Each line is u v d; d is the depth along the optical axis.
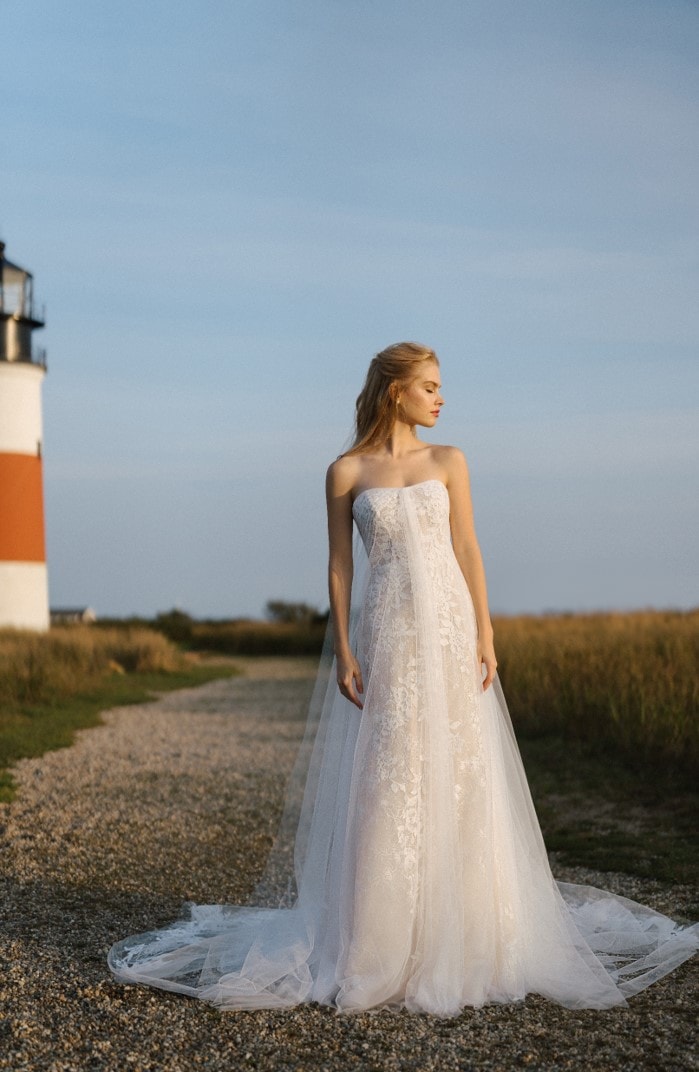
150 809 7.96
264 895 5.07
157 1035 3.49
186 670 26.23
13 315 32.03
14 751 11.02
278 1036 3.48
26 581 31.92
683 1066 3.17
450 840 3.88
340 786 4.16
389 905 3.82
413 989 3.76
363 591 4.24
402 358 4.37
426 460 4.38
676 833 6.85
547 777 9.13
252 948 4.05
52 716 14.79
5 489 31.70
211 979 3.96
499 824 4.10
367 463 4.41
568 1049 3.33
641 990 3.91
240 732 13.60
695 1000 3.78
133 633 28.14
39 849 6.50
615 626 18.62
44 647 20.84
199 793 8.74
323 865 4.23
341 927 3.91
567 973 3.99
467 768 4.01
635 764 9.20
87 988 3.92
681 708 9.20
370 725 4.03
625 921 4.73
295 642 41.59
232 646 42.53
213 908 5.00
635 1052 3.29
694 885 5.57
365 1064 3.24
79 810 7.87
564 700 11.67
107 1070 3.22
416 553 4.14
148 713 16.25
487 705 4.22
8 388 31.86
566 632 18.52
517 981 3.91
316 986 3.85
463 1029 3.53
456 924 3.82
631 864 6.03
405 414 4.41
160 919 4.99
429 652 4.04
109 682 21.16
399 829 3.87
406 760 3.93
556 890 4.27
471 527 4.38
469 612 4.24
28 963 4.22
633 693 10.45
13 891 5.45
